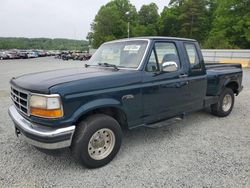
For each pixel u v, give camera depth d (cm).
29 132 319
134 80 381
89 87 331
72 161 378
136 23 7944
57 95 303
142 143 448
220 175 336
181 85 458
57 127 311
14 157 388
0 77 1445
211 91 570
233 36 3394
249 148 425
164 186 311
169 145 438
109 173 343
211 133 500
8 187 307
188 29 5972
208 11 6028
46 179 327
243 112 661
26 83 338
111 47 462
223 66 653
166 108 440
